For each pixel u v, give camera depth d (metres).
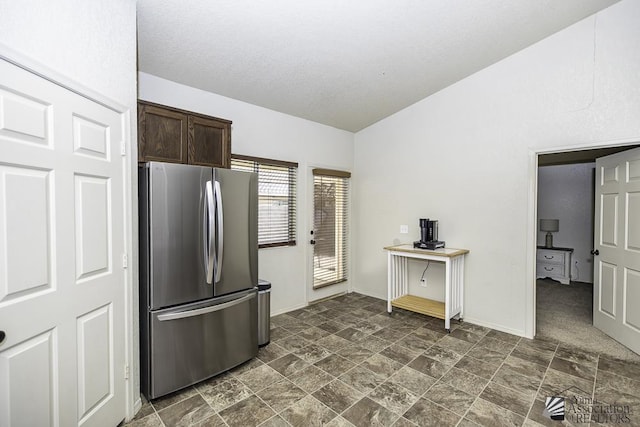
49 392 1.35
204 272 2.19
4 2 1.17
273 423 1.81
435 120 3.66
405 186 3.99
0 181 1.16
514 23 2.56
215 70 2.69
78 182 1.50
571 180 5.46
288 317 3.59
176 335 2.06
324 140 4.19
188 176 2.09
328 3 2.09
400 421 1.83
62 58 1.40
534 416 1.87
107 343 1.69
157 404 1.99
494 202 3.20
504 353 2.68
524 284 3.02
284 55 2.62
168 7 1.96
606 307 3.05
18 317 1.22
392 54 2.79
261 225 3.50
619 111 2.51
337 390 2.15
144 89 2.60
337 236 4.42
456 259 3.38
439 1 2.20
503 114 3.12
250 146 3.37
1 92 1.16
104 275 1.66
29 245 1.26
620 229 2.83
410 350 2.75
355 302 4.17
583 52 2.66
